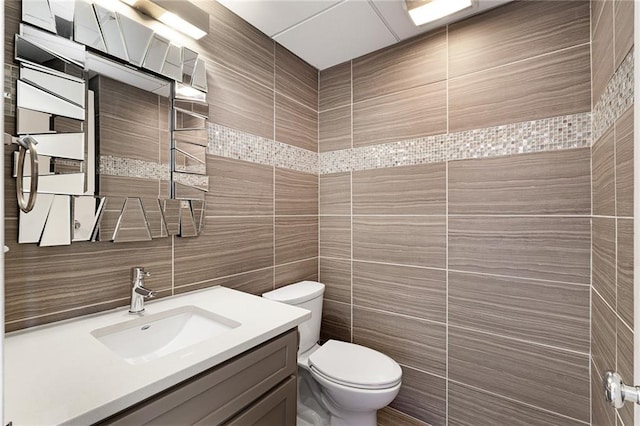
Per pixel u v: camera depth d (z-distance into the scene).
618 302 0.89
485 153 1.53
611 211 0.98
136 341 1.07
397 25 1.66
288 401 1.09
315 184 2.12
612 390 0.54
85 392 0.65
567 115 1.33
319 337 2.00
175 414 0.75
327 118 2.11
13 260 0.92
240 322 1.06
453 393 1.62
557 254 1.35
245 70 1.64
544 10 1.39
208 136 1.46
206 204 1.45
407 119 1.78
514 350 1.45
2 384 0.37
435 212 1.68
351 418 1.46
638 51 0.61
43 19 0.97
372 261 1.91
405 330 1.78
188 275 1.39
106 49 1.11
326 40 1.80
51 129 0.98
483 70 1.54
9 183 0.91
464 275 1.59
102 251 1.12
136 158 1.20
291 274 1.93
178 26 1.31
